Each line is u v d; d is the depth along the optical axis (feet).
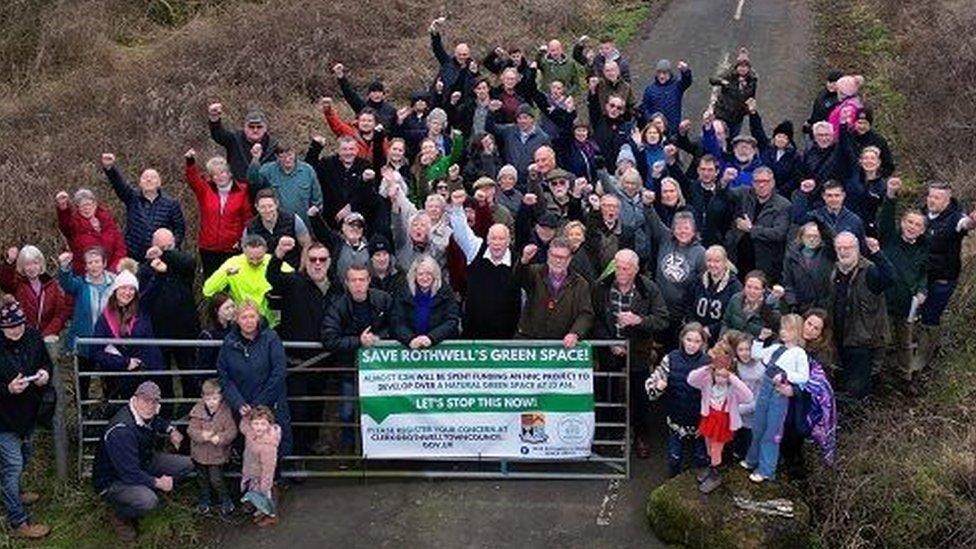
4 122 52.16
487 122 43.70
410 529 29.55
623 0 79.97
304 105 56.54
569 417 30.94
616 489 30.91
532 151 41.04
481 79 46.42
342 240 33.04
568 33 70.59
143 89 54.70
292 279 31.09
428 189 38.93
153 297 31.40
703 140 41.27
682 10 77.41
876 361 32.27
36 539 29.07
